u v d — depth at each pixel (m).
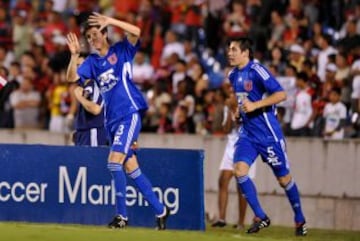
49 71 67.75
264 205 51.94
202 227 42.28
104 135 45.50
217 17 69.00
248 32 65.88
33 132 56.34
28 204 43.78
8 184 43.97
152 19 71.44
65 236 34.97
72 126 60.84
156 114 60.97
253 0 67.81
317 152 51.22
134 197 42.59
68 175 43.44
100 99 45.12
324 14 66.19
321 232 47.44
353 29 60.50
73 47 40.12
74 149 43.41
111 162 39.41
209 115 58.22
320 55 60.69
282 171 42.12
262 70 41.16
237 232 43.31
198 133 58.31
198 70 61.62
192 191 42.41
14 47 74.31
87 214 43.22
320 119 55.72
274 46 61.34
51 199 43.59
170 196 42.59
